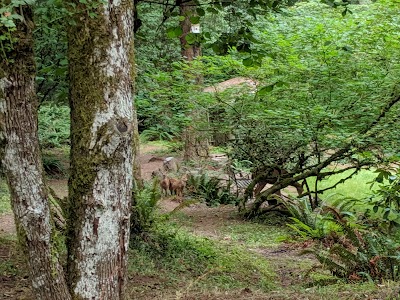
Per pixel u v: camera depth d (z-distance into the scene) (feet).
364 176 56.70
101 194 11.32
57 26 13.98
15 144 10.22
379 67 30.58
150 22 42.63
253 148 37.83
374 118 30.55
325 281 21.11
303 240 29.32
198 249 25.59
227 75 34.09
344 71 30.86
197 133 38.86
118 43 11.27
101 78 11.18
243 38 21.30
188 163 50.52
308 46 31.19
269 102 32.55
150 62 38.37
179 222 35.19
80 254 11.39
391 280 19.85
